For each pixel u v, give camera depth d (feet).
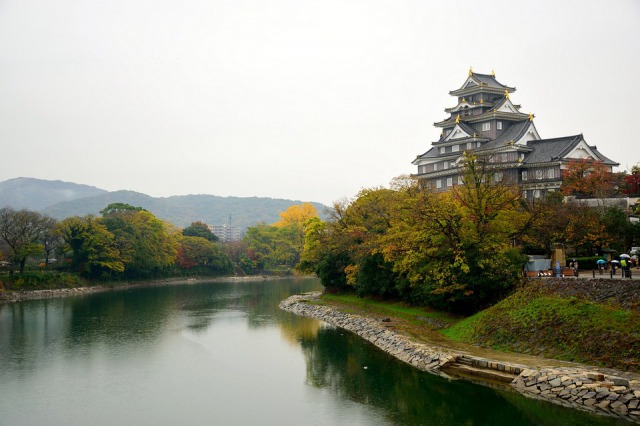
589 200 256.52
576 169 300.20
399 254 200.64
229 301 334.24
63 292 370.73
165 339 199.72
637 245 212.64
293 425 111.65
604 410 104.68
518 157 338.75
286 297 361.10
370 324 204.44
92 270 424.46
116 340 197.67
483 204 191.42
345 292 297.94
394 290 233.35
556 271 172.24
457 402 118.42
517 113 375.04
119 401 127.54
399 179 282.97
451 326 181.37
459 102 408.05
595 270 191.93
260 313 273.33
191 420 115.34
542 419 105.19
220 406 123.75
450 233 182.29
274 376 147.74
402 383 133.80
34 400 128.16
